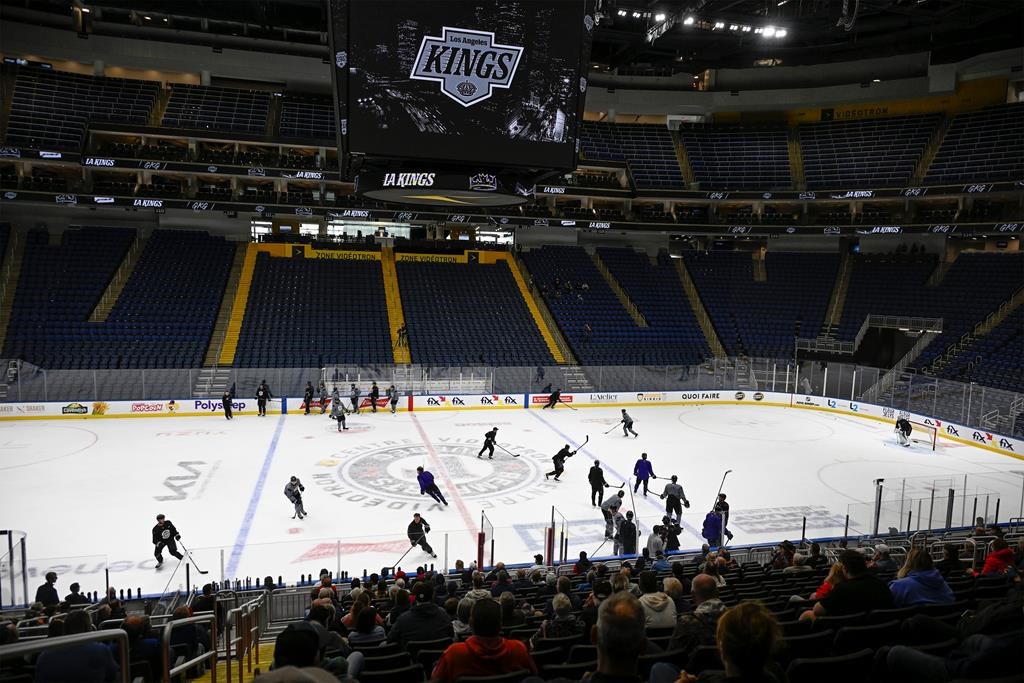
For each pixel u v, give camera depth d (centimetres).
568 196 4525
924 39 4341
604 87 4962
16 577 1450
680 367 4078
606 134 4909
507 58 1438
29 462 2536
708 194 4509
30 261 3884
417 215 4238
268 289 4153
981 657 372
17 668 715
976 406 3156
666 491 1947
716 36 4112
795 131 4931
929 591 667
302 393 3534
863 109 4900
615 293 4728
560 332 4334
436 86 1409
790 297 4688
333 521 2023
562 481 2473
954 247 4584
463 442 3009
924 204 4638
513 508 2178
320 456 2719
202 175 4247
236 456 2689
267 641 1231
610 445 3028
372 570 1670
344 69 1368
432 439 3047
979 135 4294
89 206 3778
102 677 541
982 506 2027
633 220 4691
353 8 1356
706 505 2250
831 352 4294
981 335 3809
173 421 3269
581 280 4734
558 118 1480
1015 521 2023
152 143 4103
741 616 306
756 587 1088
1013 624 464
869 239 4862
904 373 3609
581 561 1491
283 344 3828
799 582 1123
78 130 3844
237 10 3959
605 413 3747
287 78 4441
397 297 4312
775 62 4866
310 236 4578
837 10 3472
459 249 4753
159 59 4238
